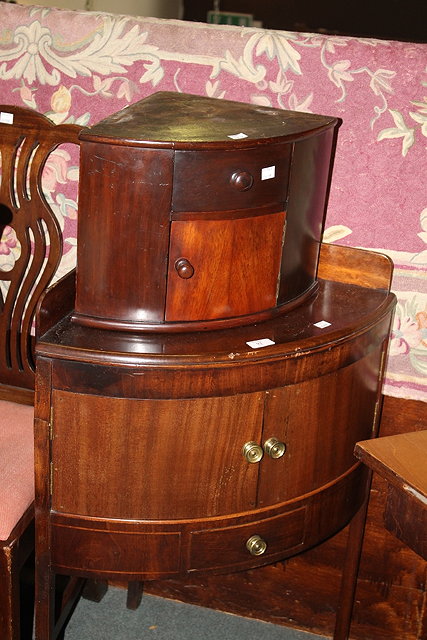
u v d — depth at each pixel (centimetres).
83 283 150
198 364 142
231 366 144
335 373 157
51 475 150
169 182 139
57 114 184
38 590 160
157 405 144
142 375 142
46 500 152
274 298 159
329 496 168
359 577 210
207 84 176
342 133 174
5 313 185
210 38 172
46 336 147
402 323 186
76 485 151
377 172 175
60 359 142
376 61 168
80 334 149
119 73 178
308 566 211
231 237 148
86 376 142
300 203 156
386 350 173
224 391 146
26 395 187
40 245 181
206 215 144
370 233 181
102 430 146
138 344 146
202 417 147
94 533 154
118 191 141
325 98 173
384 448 141
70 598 197
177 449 148
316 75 171
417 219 177
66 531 154
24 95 184
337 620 205
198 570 160
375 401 175
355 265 176
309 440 158
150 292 148
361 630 216
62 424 146
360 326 158
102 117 182
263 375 147
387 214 178
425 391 190
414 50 166
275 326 157
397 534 141
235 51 172
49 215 178
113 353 141
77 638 207
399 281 182
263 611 220
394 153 173
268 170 146
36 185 177
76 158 184
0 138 177
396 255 181
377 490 199
